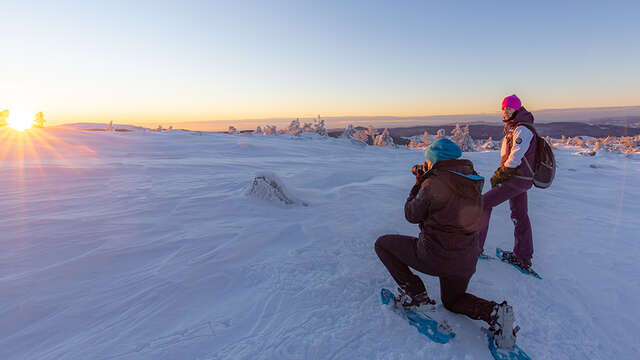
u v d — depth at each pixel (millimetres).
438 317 2172
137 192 5277
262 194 4988
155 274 2533
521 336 2074
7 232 3242
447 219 1897
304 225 3934
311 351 1754
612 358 1942
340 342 1841
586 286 2850
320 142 30188
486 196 3064
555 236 4223
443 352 1825
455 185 1856
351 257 3059
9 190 5234
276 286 2441
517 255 3119
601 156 22547
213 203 4656
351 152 21312
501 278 2850
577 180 10461
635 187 9023
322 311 2143
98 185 5789
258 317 2057
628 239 4152
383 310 2191
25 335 1796
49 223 3549
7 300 2070
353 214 4523
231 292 2373
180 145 16797
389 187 6688
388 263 2221
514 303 2459
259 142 21906
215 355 1700
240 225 3777
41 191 5203
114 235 3279
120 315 2021
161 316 2033
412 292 2117
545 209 5867
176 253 2938
